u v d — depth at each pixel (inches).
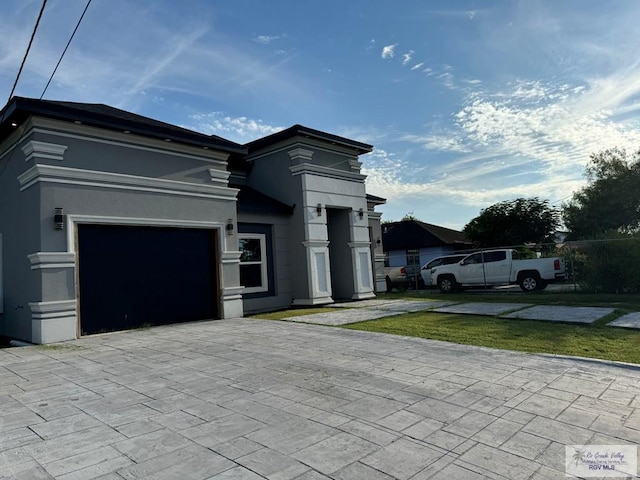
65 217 329.4
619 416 153.3
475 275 687.7
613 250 551.8
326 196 564.1
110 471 115.3
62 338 319.6
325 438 135.9
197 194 418.9
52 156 330.6
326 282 548.7
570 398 172.6
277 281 537.6
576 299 493.7
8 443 134.0
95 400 175.8
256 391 185.5
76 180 337.7
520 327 325.1
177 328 370.9
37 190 324.2
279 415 156.6
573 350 253.0
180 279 408.5
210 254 437.4
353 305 513.0
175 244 407.8
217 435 138.9
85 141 349.4
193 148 421.7
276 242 540.4
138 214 373.7
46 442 134.6
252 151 598.2
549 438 135.3
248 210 498.9
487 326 333.7
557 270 618.8
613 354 240.2
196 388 191.0
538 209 1152.8
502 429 142.7
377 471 114.6
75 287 330.0
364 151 622.5
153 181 384.2
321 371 217.0
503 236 1149.1
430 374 209.3
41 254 314.0
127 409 164.6
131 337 328.8
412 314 414.9
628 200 1006.4
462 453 125.3
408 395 178.2
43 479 111.2
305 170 541.0
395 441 133.5
